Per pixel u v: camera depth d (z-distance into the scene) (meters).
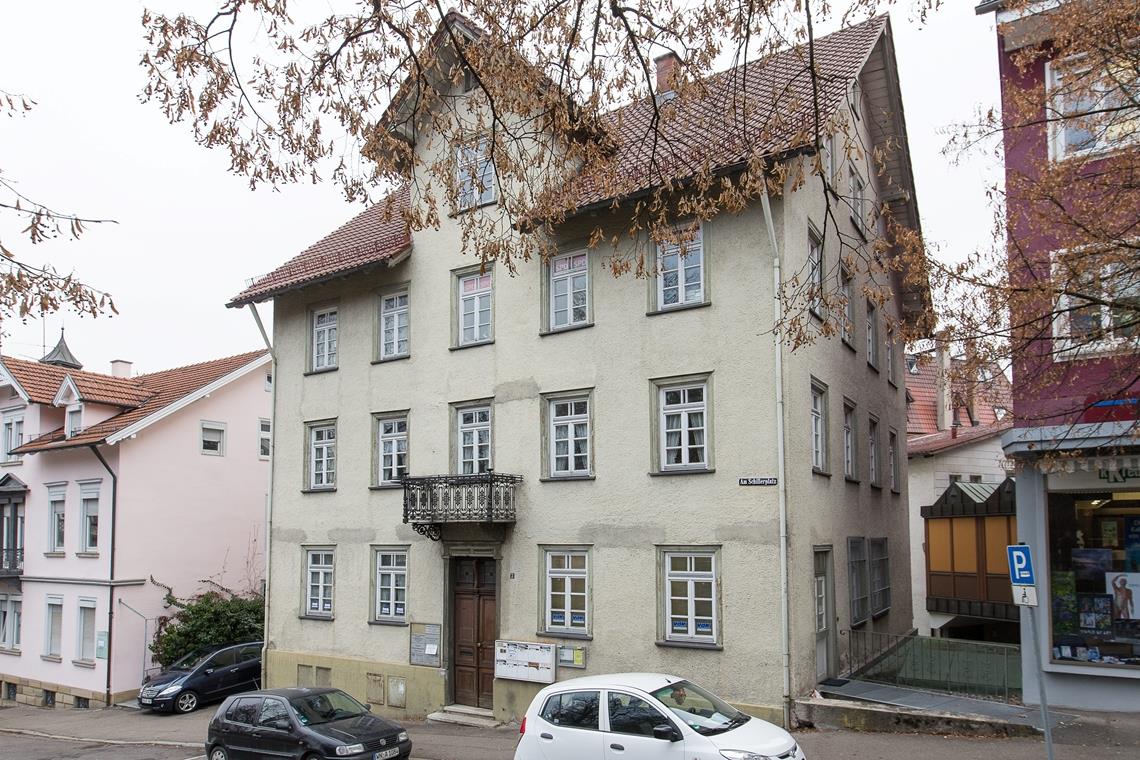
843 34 20.22
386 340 22.22
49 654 30.62
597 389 18.12
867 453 21.17
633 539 17.28
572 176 12.41
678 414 17.20
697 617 16.48
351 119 10.11
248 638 28.70
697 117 17.84
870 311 22.73
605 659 17.36
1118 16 10.62
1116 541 14.37
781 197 16.38
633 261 17.84
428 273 21.31
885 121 22.06
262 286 23.95
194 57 8.91
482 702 19.41
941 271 11.98
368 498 21.86
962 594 22.50
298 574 23.12
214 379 31.39
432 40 10.51
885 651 17.89
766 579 15.65
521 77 10.75
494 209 19.98
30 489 32.84
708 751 10.36
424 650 20.23
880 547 21.97
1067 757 12.22
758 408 16.09
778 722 15.15
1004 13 14.85
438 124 11.90
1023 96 11.76
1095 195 11.84
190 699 24.89
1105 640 14.34
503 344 19.72
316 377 23.42
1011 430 15.08
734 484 16.20
